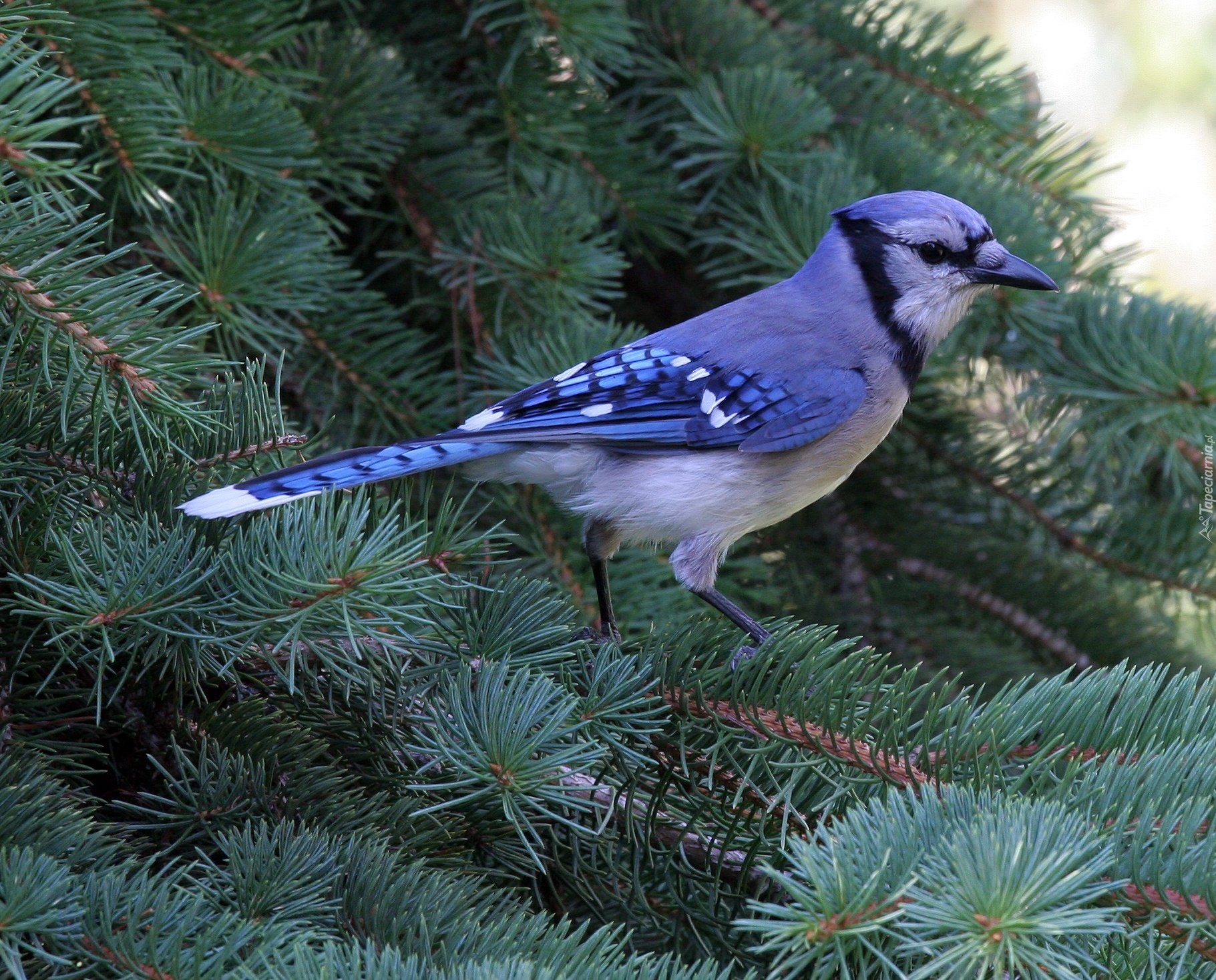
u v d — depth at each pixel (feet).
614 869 15.61
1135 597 26.04
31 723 13.71
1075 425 23.25
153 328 14.16
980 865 10.20
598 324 22.62
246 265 18.56
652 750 15.33
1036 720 14.46
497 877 15.52
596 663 15.20
